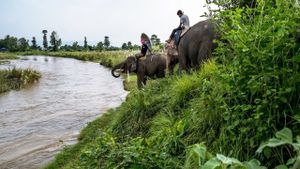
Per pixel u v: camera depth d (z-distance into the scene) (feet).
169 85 26.32
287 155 10.97
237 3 15.12
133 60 44.91
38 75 98.17
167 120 19.80
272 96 11.05
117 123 26.71
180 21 30.30
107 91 70.74
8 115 50.88
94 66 146.82
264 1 11.69
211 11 13.98
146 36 45.68
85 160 17.48
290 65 11.16
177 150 15.90
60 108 54.60
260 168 7.74
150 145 14.97
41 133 39.78
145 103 24.80
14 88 79.56
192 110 17.30
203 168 7.13
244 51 11.30
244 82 11.80
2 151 34.04
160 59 43.24
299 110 10.69
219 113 14.73
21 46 350.84
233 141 12.72
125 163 12.78
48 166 27.30
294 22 10.82
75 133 38.42
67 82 89.97
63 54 270.67
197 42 24.29
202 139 15.52
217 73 13.15
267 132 11.10
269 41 11.37
